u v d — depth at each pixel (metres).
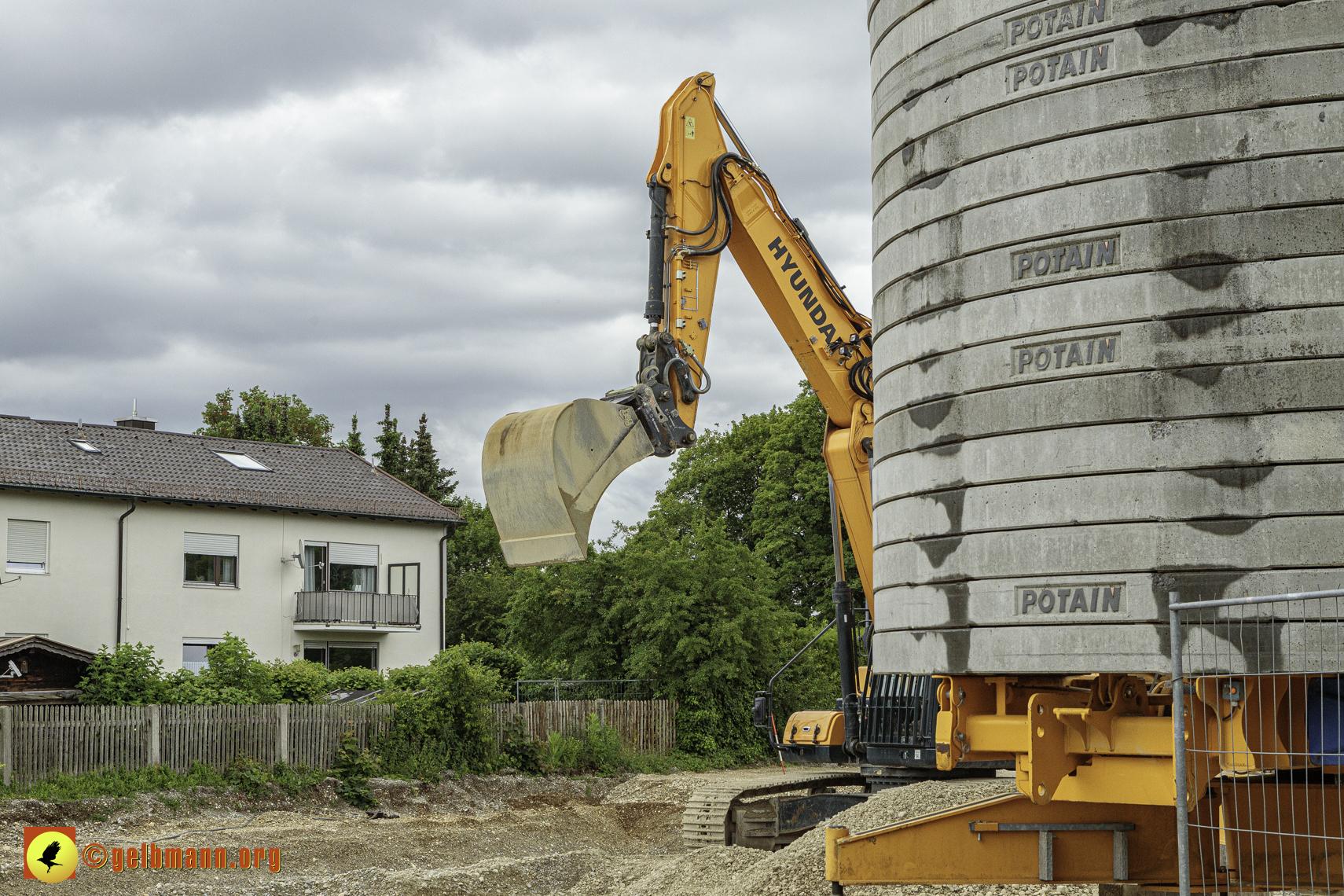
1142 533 6.47
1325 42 6.35
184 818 20.05
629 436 13.09
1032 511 6.82
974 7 7.30
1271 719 6.27
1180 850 5.89
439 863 18.55
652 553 32.03
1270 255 6.33
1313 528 6.16
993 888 10.94
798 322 16.89
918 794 14.41
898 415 7.77
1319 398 6.21
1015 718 7.04
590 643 31.92
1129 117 6.66
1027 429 6.87
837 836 7.15
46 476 31.56
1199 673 6.28
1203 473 6.38
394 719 25.00
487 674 28.12
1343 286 6.23
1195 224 6.48
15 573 30.66
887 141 8.03
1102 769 6.78
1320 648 6.05
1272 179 6.36
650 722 30.33
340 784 22.77
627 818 23.28
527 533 11.82
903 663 7.60
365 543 37.44
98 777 20.64
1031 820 7.14
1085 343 6.72
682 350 15.28
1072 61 6.86
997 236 7.09
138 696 23.16
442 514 38.91
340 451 40.81
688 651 30.75
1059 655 6.65
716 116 16.52
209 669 25.34
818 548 44.22
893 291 7.91
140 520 32.94
